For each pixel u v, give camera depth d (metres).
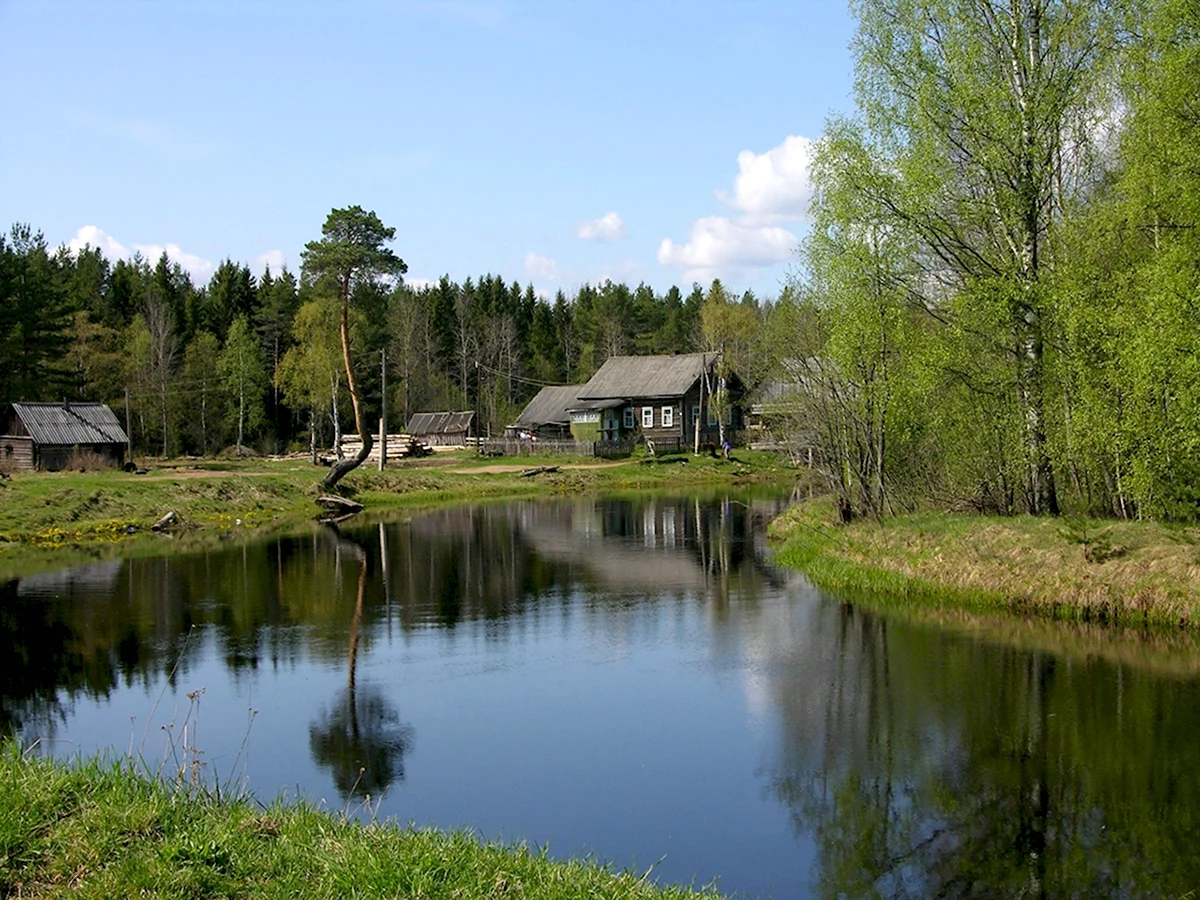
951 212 21.06
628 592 22.86
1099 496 21.73
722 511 41.97
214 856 6.46
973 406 22.19
